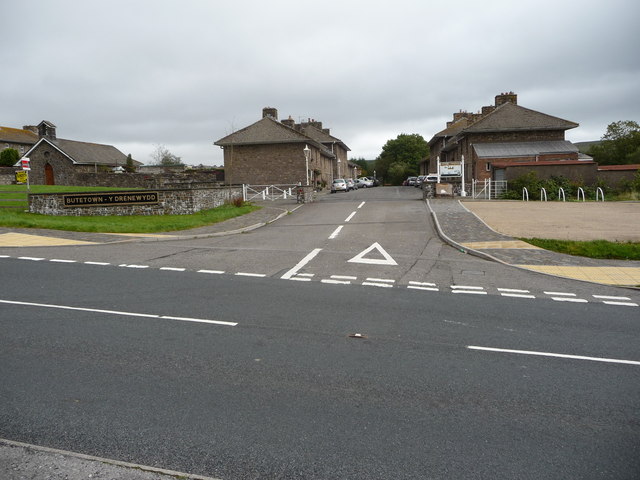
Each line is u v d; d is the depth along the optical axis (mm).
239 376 5234
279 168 46375
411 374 5348
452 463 3652
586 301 8695
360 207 26422
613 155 58406
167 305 8047
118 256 12539
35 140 61625
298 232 17609
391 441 3951
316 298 8617
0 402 4562
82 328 6816
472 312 7867
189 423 4207
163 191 22219
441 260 12359
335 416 4367
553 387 5059
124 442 3889
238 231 17891
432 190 31656
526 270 11180
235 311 7738
